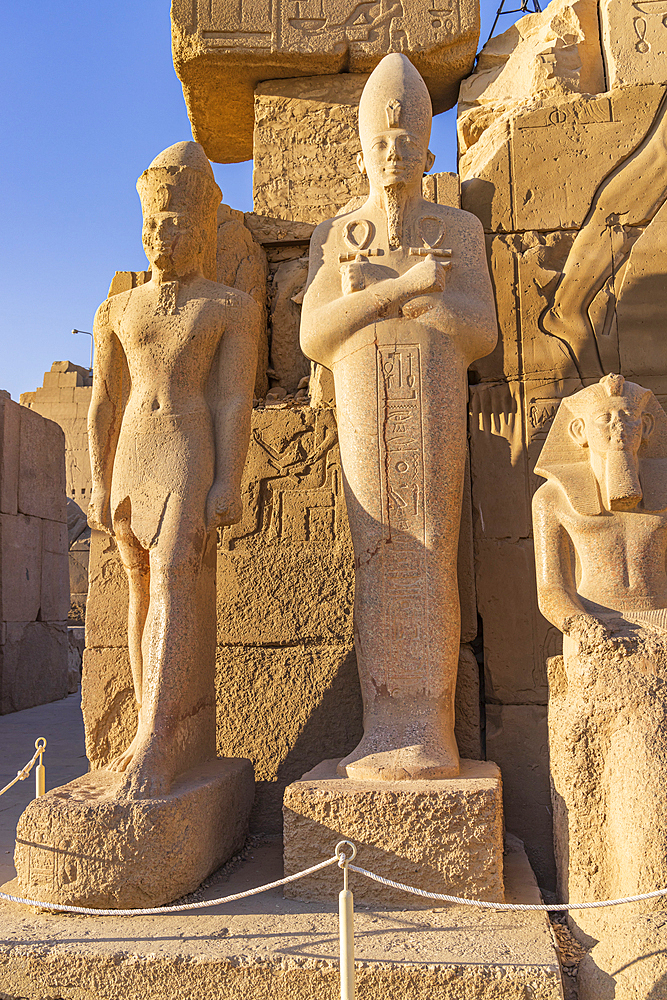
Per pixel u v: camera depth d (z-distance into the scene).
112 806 2.71
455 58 4.75
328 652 3.84
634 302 3.97
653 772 2.61
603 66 4.40
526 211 4.11
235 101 5.14
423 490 3.21
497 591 3.85
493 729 3.78
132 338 3.34
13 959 2.43
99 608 3.93
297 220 4.77
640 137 4.09
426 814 2.71
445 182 4.11
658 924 2.39
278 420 4.02
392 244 3.47
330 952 2.38
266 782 3.79
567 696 2.90
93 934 2.53
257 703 3.85
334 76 4.88
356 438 3.29
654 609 2.95
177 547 3.10
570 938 2.73
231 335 3.37
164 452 3.20
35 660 9.11
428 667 3.12
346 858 2.24
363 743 3.07
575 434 3.19
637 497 2.96
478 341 3.36
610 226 4.05
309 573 3.91
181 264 3.38
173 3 4.82
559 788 2.93
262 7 4.81
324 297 3.49
